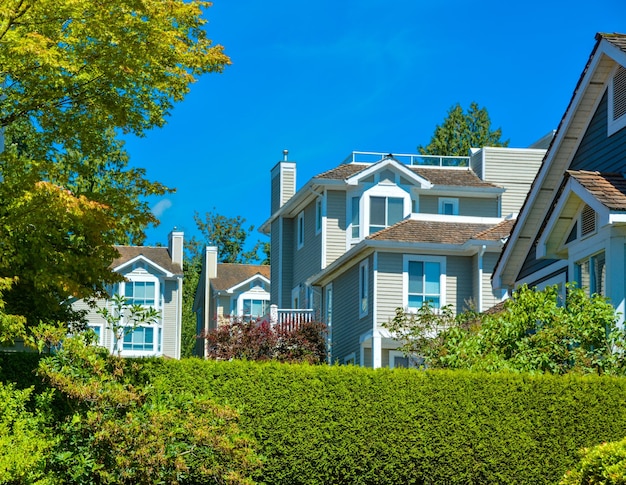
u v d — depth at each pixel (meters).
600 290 20.39
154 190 21.91
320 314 41.03
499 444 18.97
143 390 17.34
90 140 21.45
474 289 37.84
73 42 19.22
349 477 19.14
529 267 25.17
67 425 16.66
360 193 43.03
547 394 19.02
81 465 16.23
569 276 21.30
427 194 44.84
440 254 37.91
